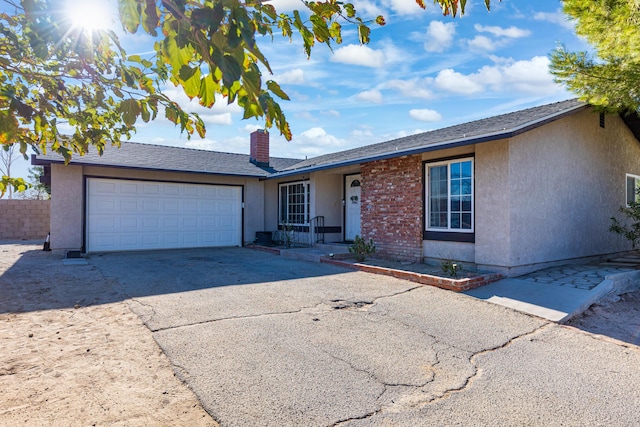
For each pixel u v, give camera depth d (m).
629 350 4.75
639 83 7.80
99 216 12.16
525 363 4.31
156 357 4.18
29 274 8.47
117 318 5.44
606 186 10.60
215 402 3.30
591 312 6.27
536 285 7.18
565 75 8.30
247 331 5.01
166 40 1.25
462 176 8.88
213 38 1.10
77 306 5.99
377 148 12.34
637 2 6.77
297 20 1.61
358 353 4.43
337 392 3.54
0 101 1.58
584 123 9.84
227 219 14.66
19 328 4.99
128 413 3.11
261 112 1.34
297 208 14.50
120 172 12.51
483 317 5.80
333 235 13.66
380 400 3.43
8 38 1.66
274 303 6.31
